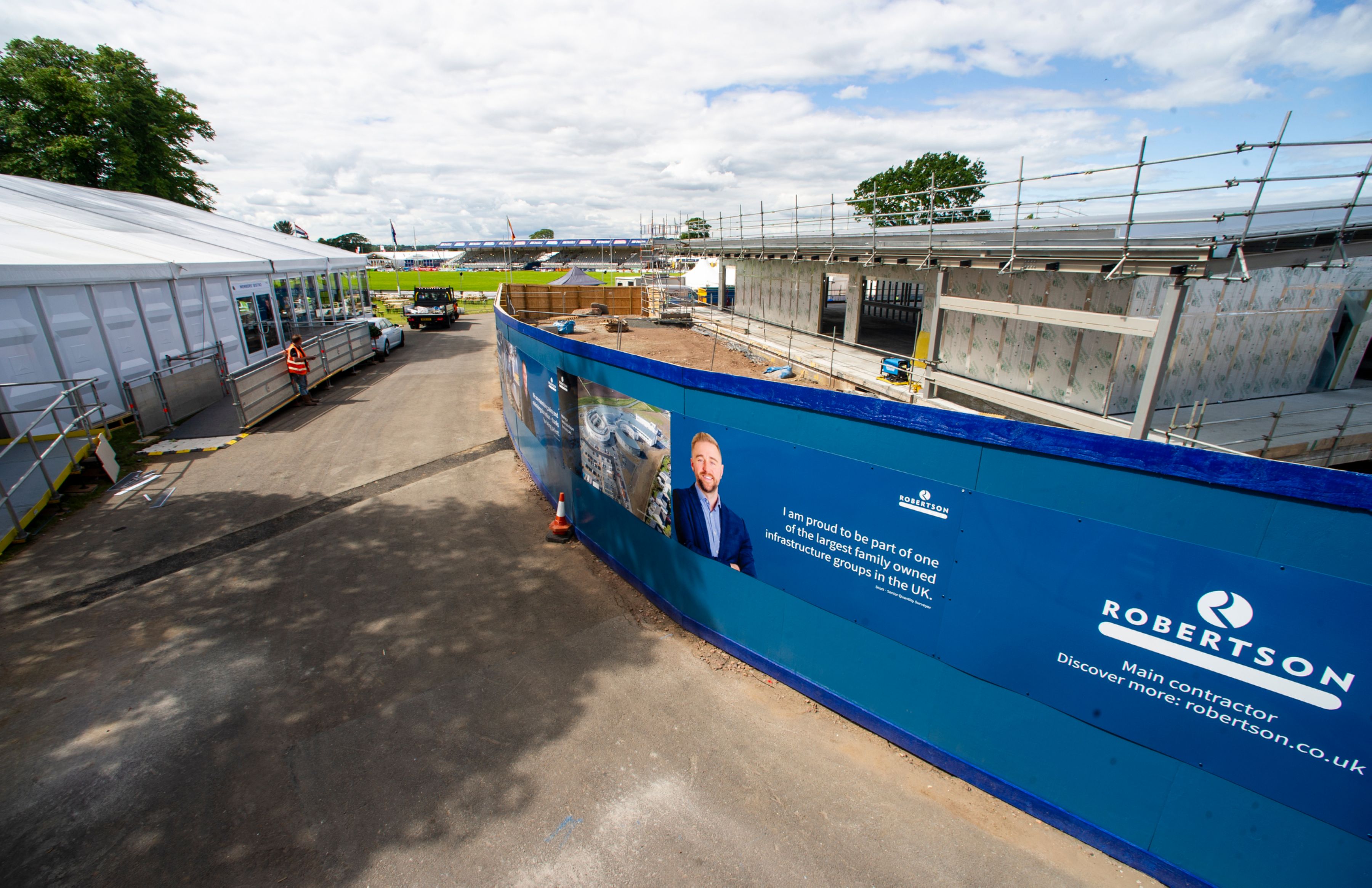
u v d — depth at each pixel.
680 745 4.60
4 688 5.25
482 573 7.27
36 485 9.22
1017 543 3.66
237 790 4.19
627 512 6.68
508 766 4.40
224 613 6.42
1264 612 2.93
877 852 3.71
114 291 13.80
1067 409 11.70
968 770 4.19
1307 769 2.94
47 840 3.80
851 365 17.89
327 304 27.78
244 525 8.59
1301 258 8.66
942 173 53.38
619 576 7.15
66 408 11.34
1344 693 2.78
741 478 5.12
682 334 27.03
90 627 6.17
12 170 27.73
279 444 12.37
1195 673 3.18
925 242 15.49
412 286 71.00
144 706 5.03
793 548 4.88
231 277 18.80
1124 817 3.56
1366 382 15.80
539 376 8.77
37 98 27.08
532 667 5.54
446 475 10.60
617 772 4.35
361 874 3.58
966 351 15.20
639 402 6.08
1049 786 3.84
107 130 28.91
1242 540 2.94
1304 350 14.03
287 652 5.77
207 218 28.70
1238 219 9.54
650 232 37.00
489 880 3.55
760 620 5.33
